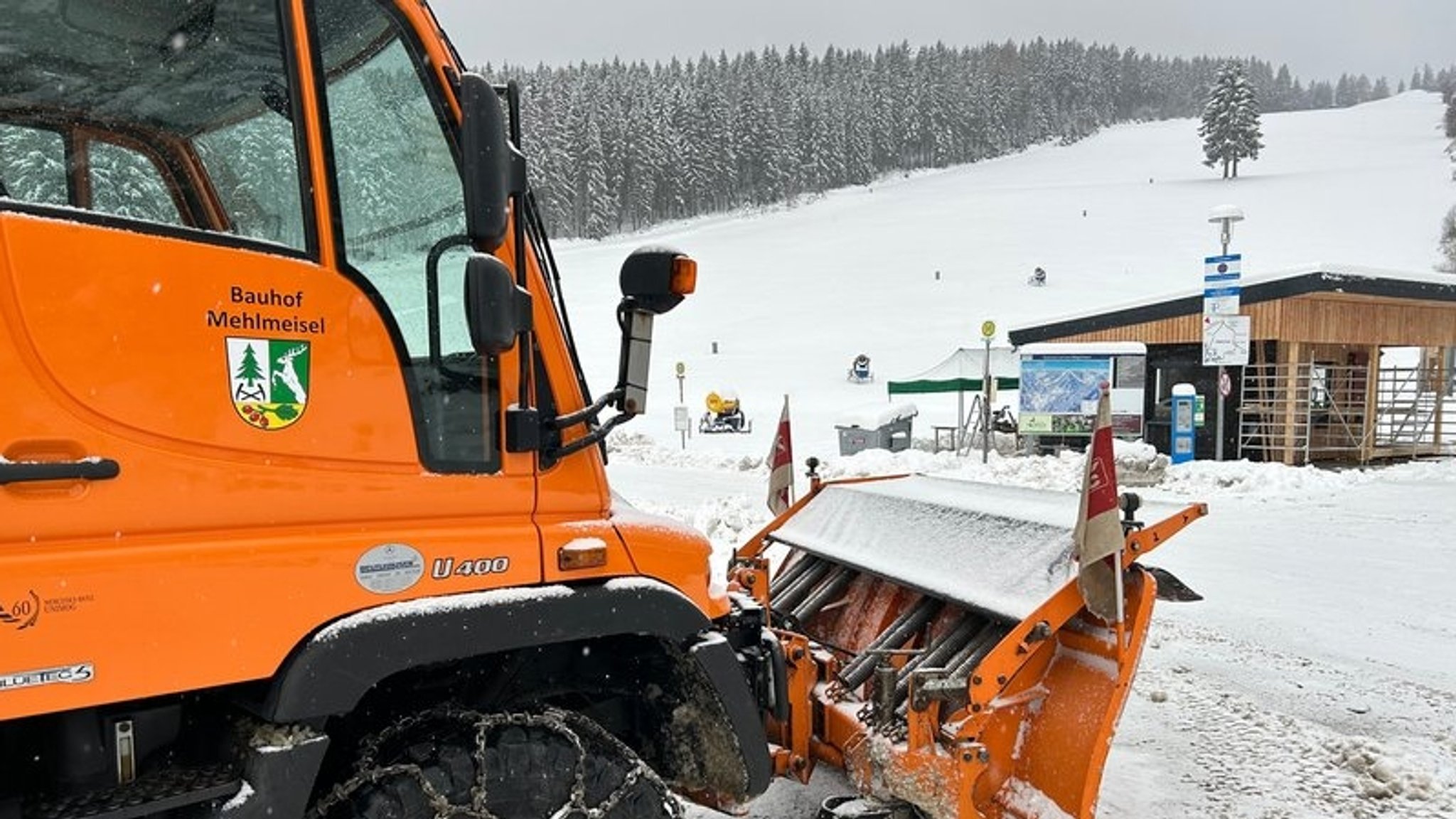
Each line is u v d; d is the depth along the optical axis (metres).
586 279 69.44
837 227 88.94
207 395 1.95
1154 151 129.38
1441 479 14.52
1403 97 171.25
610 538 2.55
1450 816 4.09
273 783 2.01
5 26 2.01
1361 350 19.19
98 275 1.84
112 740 2.00
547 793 2.36
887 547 4.30
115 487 1.85
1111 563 3.26
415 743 2.29
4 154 2.01
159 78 2.11
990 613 3.54
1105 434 3.24
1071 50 172.25
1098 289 55.28
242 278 2.00
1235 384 17.45
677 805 2.62
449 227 2.34
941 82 140.62
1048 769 3.26
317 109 2.12
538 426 2.41
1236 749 4.77
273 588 2.00
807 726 3.72
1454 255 58.50
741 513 11.26
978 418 22.11
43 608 1.75
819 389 37.00
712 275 68.94
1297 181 93.88
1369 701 5.54
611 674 2.90
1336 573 8.77
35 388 1.78
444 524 2.29
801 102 122.75
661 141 112.81
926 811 3.22
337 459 2.13
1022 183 111.19
